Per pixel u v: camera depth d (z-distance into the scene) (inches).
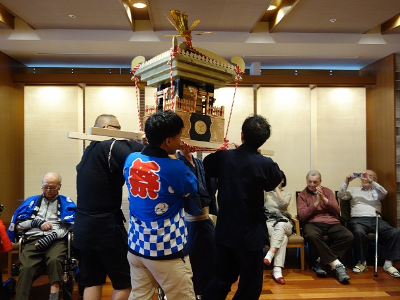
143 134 75.7
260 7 127.8
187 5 125.6
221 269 86.9
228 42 156.1
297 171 190.5
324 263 150.6
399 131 175.3
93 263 83.6
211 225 102.0
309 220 166.9
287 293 134.5
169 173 66.6
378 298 129.3
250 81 184.2
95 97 184.1
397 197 175.5
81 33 150.2
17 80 175.8
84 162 82.2
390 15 135.6
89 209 79.9
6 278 146.9
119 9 127.3
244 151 85.0
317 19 140.0
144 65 84.6
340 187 180.1
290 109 191.0
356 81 188.9
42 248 123.8
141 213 67.7
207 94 83.7
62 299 131.7
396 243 156.0
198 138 79.4
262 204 85.6
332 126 191.2
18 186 180.9
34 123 180.1
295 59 186.9
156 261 66.9
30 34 148.9
